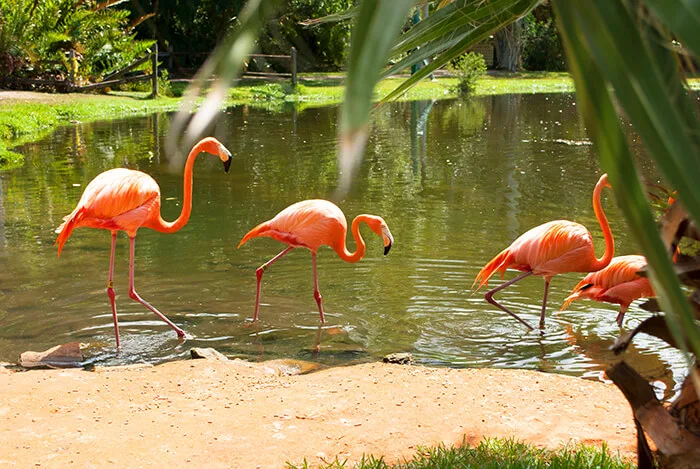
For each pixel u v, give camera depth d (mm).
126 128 18500
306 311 6258
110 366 5070
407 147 16312
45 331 5754
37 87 23234
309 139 17219
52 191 11047
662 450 2537
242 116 21891
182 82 28172
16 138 16562
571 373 5023
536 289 6953
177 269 7367
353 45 717
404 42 1595
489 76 37938
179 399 4215
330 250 8070
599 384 4480
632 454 3480
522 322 5898
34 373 4648
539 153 15367
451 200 10750
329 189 11555
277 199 10773
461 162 14273
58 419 3918
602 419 3920
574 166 13773
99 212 5531
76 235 8609
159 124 19328
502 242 8406
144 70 26000
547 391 4328
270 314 6176
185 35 31188
